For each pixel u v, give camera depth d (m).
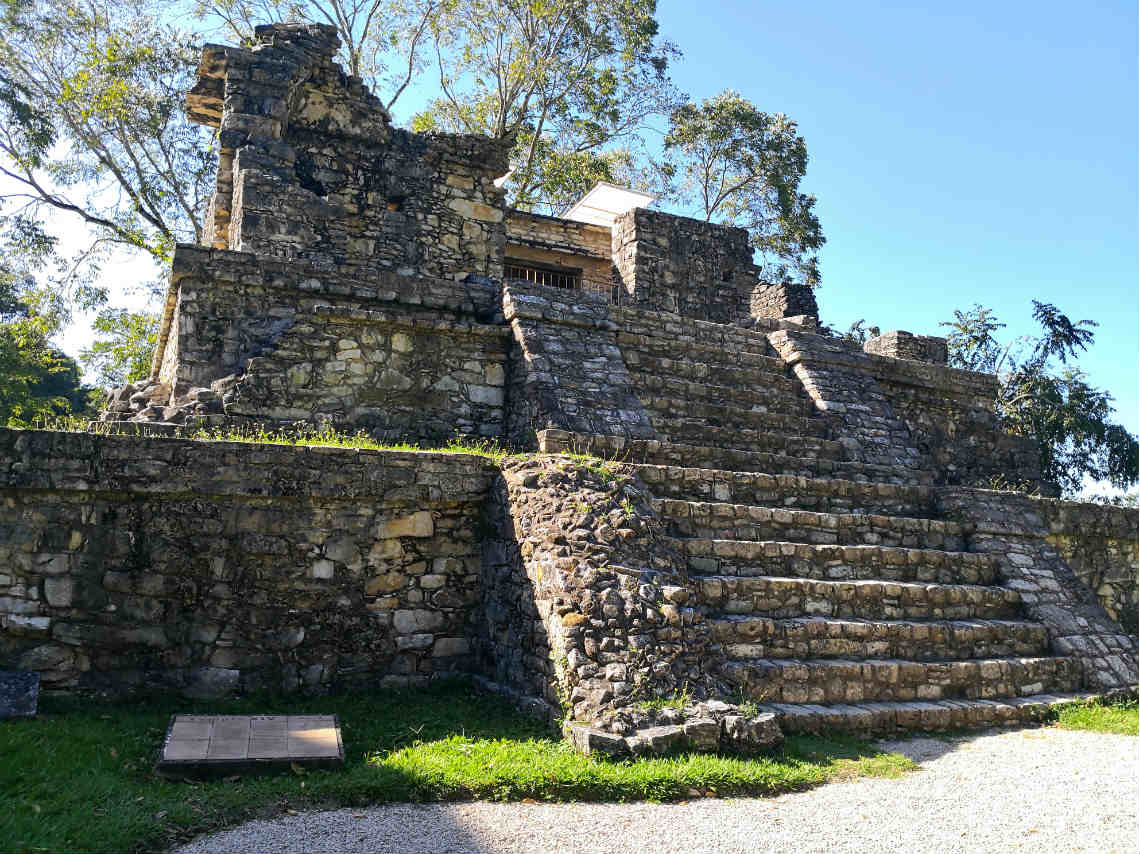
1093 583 11.42
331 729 5.55
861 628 7.57
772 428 11.45
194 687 6.50
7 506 6.23
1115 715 7.61
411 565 7.39
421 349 9.89
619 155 26.05
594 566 6.41
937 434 14.74
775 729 5.76
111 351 20.45
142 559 6.51
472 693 7.08
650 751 5.34
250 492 6.78
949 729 7.05
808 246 27.06
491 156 14.73
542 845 4.18
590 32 22.25
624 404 9.84
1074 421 22.75
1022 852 4.46
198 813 4.35
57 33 18.41
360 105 13.84
